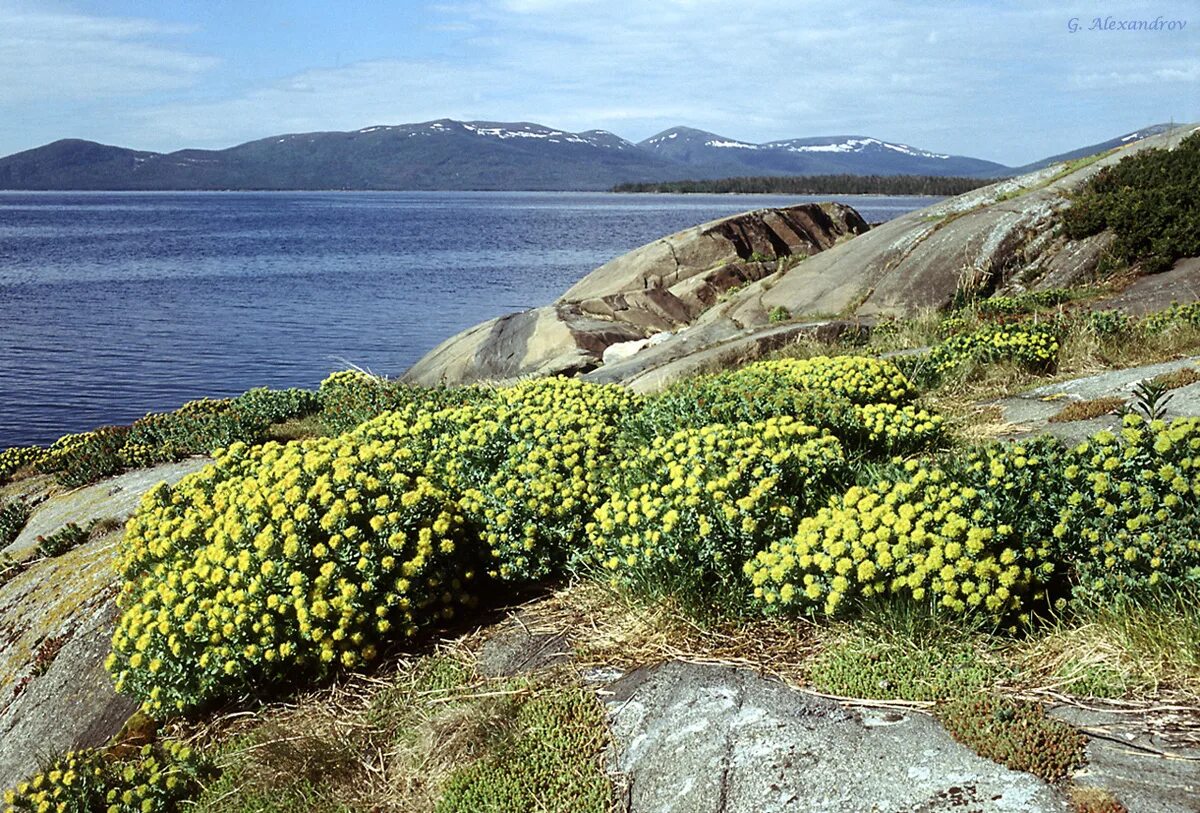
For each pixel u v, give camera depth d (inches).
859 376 307.7
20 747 224.5
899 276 618.2
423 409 341.7
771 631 179.6
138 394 855.7
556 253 2429.9
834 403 262.8
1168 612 154.8
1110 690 144.9
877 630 168.6
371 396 431.2
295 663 193.6
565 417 254.8
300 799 164.4
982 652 161.3
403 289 1628.9
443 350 744.3
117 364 987.3
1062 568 175.2
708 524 187.0
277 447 249.1
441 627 208.8
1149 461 170.4
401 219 4901.6
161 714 199.0
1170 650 148.5
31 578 289.3
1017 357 370.3
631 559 190.5
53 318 1304.1
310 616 190.2
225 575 197.2
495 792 152.2
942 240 626.5
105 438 454.9
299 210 6830.7
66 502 371.2
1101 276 569.0
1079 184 631.8
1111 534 167.8
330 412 421.7
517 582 220.1
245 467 242.5
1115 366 359.6
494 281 1749.5
